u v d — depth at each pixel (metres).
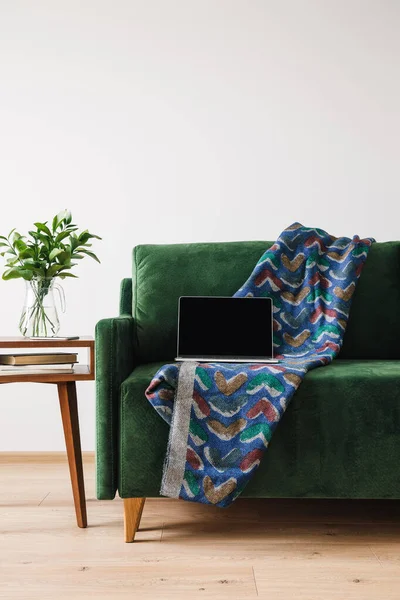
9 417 2.78
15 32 2.84
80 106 2.83
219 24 2.84
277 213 2.81
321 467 1.74
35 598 1.40
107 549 1.70
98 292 2.82
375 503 2.15
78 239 2.14
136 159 2.83
